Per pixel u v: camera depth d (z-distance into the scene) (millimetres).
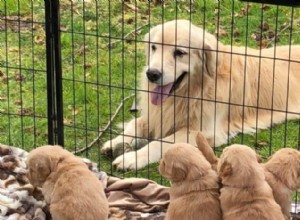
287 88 2504
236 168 1742
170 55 2455
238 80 2580
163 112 2555
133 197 2051
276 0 1915
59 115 2225
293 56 2807
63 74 2900
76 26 3299
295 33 3252
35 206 1934
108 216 1912
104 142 2482
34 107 2453
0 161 2098
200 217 1752
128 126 2555
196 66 2475
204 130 2535
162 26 2461
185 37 2439
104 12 3449
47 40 2137
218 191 1788
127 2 3531
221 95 2535
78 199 1786
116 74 2920
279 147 2492
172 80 2455
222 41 3182
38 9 3436
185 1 3545
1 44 3123
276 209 1724
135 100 2662
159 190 2047
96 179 1864
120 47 3131
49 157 1871
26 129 2514
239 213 1720
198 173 1783
